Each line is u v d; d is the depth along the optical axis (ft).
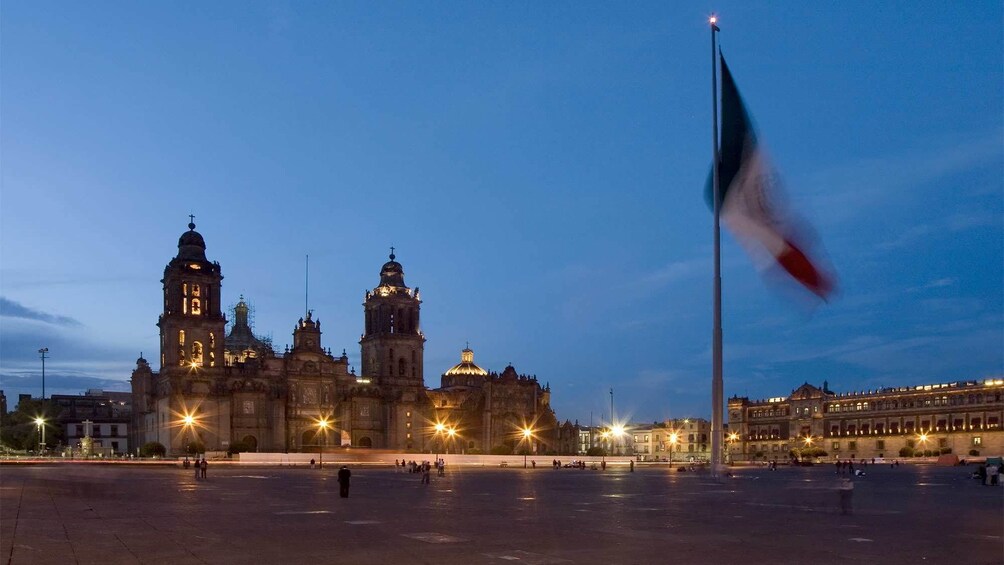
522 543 97.14
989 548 93.71
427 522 122.72
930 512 143.13
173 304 615.98
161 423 602.44
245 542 97.55
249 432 618.85
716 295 167.53
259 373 637.71
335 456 518.78
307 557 85.40
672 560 83.76
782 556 86.84
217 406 608.60
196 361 611.88
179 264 621.31
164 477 301.43
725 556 86.69
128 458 497.46
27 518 127.13
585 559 84.28
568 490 221.05
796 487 237.45
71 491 201.26
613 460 581.53
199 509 146.20
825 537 103.86
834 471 422.82
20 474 307.37
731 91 149.59
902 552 90.12
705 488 231.91
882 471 416.05
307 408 649.20
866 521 125.59
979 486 245.24
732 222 142.41
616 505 160.45
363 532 108.47
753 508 152.05
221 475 326.85
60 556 86.07
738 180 142.51
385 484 256.32
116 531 108.99
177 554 87.51
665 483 267.80
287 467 451.94
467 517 131.64
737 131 146.51
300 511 142.61
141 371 654.94
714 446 167.73
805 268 132.05
